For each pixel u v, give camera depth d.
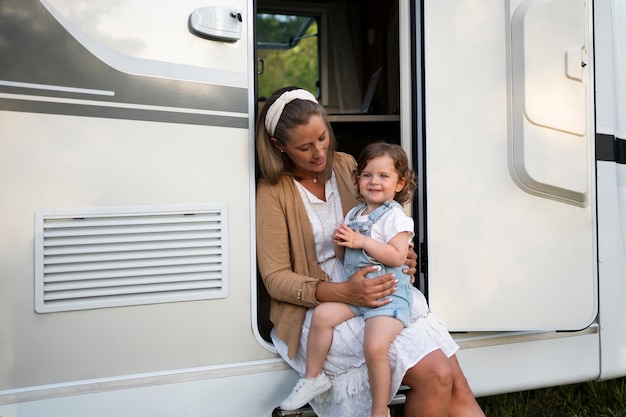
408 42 2.05
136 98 1.72
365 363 1.80
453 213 2.05
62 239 1.67
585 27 2.15
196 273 1.81
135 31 1.72
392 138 2.91
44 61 1.63
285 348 1.88
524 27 2.05
